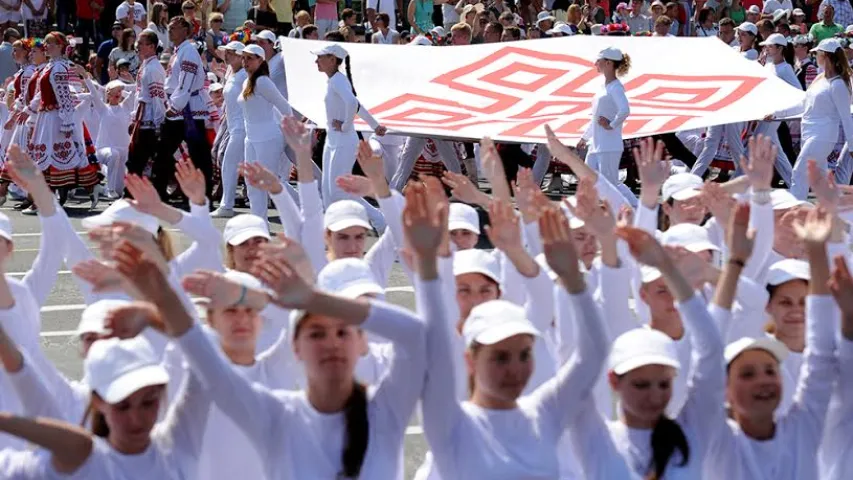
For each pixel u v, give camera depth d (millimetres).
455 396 7289
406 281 19031
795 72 29219
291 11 34625
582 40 23891
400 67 23594
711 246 10469
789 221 10586
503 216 9266
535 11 37406
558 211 7375
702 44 23391
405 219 7125
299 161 11398
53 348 15352
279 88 25547
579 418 7617
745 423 7844
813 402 7891
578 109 22234
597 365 7422
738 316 10008
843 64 22375
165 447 7137
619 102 20766
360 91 23344
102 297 10492
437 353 7160
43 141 24547
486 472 7254
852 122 22422
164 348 9453
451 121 22188
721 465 7773
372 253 11711
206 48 32094
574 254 7332
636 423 7676
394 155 26156
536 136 21500
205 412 7207
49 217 10117
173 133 25125
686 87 22500
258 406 7062
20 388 7316
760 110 21531
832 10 33969
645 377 7547
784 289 9258
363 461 7133
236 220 11320
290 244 7316
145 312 6938
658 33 29297
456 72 23531
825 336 7891
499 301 7566
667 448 7504
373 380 9008
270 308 9680
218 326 8453
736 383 7766
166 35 33875
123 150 26453
